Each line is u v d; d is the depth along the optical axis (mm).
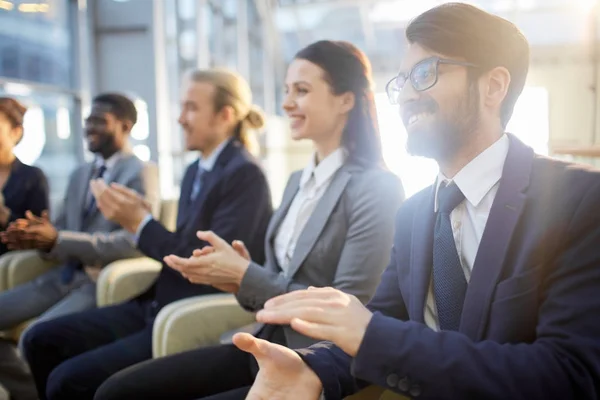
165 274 1940
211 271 1446
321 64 1547
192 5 5516
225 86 2025
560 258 779
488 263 829
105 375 1686
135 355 1752
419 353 726
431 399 723
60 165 3762
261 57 9195
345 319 752
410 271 980
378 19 8859
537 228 809
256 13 8789
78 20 3883
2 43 3156
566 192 805
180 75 5328
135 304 2092
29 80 3414
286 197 1698
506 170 868
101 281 2242
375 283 1423
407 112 916
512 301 796
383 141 1591
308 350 878
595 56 7668
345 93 1557
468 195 892
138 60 4637
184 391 1431
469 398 714
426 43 879
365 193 1474
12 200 2660
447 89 872
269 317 782
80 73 3910
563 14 7852
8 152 2678
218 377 1455
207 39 5957
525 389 705
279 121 7832
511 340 794
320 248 1495
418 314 932
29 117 3385
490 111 896
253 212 1880
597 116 5031
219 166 1981
